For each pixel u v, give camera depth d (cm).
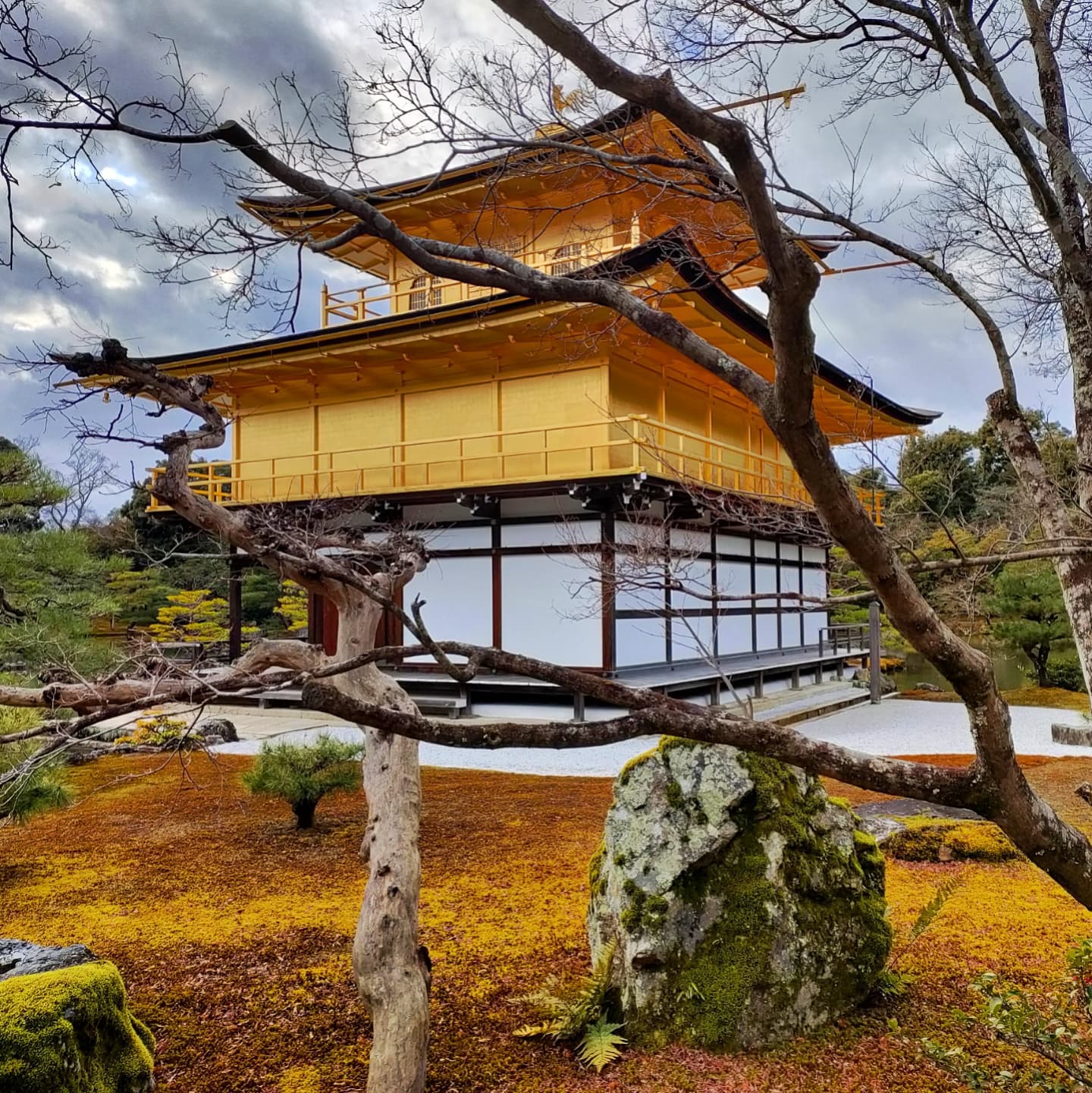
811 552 2244
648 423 1248
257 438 1923
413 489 1520
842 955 432
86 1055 279
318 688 208
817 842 446
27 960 374
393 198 328
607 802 963
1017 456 354
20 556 1052
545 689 1474
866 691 2064
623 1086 378
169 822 895
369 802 509
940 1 354
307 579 554
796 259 167
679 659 1609
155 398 441
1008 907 583
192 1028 451
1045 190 333
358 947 420
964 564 300
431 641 212
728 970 412
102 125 237
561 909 608
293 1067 413
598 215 1433
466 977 502
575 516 1463
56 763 712
